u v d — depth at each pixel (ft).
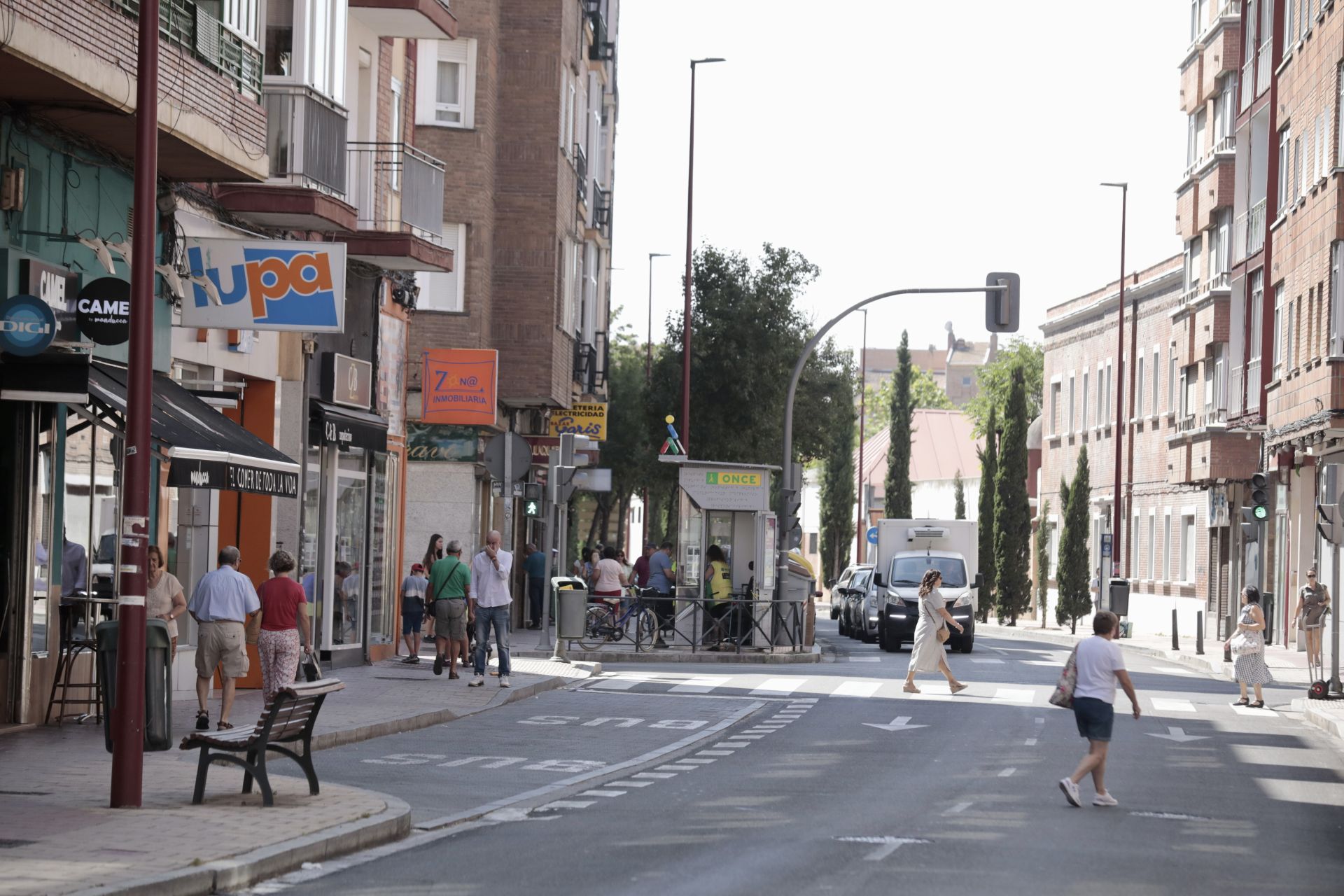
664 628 162.71
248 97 95.86
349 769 76.38
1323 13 174.81
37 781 64.03
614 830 60.23
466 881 49.08
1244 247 217.36
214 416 90.38
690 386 244.22
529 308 185.06
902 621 186.19
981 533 314.96
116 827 53.78
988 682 138.10
